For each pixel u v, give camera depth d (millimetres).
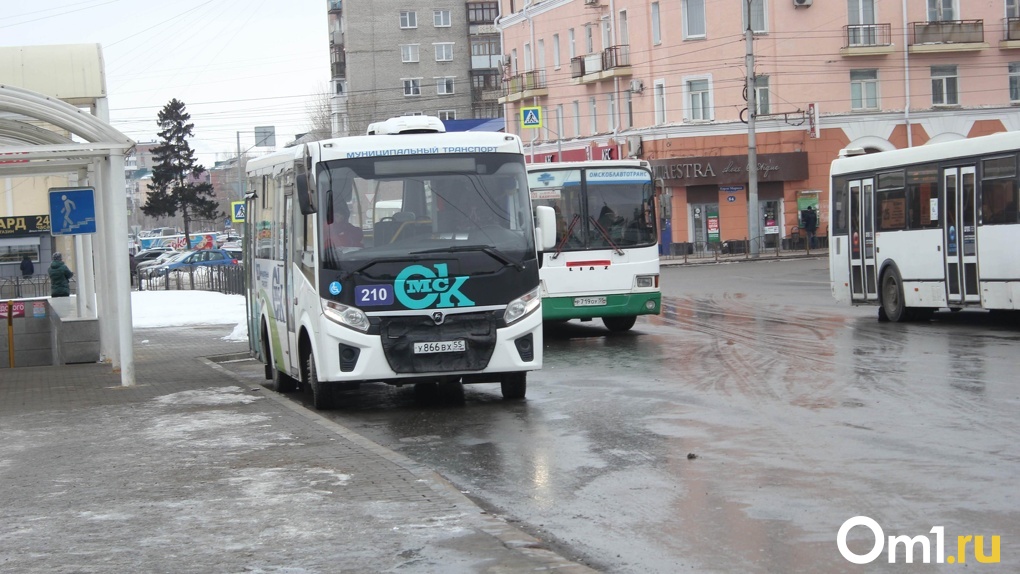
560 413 12562
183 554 6926
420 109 104438
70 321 22281
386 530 7305
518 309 13156
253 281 18125
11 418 13938
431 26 104062
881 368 14961
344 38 104812
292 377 15234
